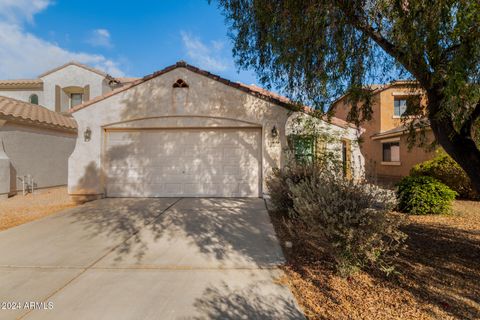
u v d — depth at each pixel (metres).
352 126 10.66
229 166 10.15
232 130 10.12
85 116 9.92
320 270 4.27
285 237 5.81
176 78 9.86
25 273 4.19
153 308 3.27
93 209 8.33
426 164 11.27
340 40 5.04
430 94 4.59
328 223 3.99
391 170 18.53
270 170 9.54
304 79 6.07
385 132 18.19
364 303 3.41
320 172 6.82
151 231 6.24
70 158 9.87
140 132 10.22
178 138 10.21
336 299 3.50
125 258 4.75
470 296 3.59
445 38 3.82
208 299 3.46
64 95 21.39
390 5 4.14
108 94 9.86
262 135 9.69
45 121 13.10
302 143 9.59
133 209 8.32
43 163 13.27
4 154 11.19
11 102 12.98
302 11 4.88
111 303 3.38
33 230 6.36
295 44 5.34
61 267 4.39
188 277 4.05
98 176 9.88
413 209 7.98
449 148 4.68
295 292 3.65
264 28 6.02
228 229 6.38
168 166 10.25
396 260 4.60
